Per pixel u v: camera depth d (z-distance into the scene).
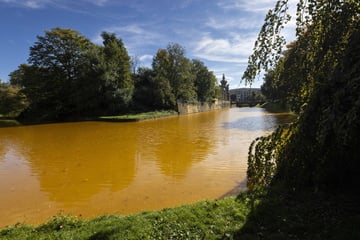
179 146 12.34
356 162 3.68
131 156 10.38
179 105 38.00
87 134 17.05
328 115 3.01
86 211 5.39
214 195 6.04
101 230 3.58
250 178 5.00
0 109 27.92
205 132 17.27
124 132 17.80
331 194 4.17
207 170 8.12
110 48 33.12
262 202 4.14
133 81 37.31
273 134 4.52
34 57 30.66
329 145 3.41
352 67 3.00
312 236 3.21
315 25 3.70
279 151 4.43
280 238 3.20
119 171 8.30
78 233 3.58
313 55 3.76
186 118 30.59
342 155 3.56
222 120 26.64
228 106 70.00
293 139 4.00
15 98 28.42
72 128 20.81
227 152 10.71
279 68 4.15
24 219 5.09
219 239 3.29
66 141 14.34
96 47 33.50
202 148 11.72
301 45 3.87
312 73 3.77
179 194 6.18
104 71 30.41
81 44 32.91
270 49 3.98
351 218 3.53
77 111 30.91
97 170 8.46
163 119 29.38
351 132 2.84
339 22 3.51
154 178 7.48
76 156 10.56
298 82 3.92
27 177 7.88
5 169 8.84
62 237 3.48
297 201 4.09
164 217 3.83
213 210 4.01
